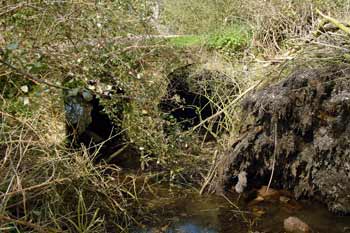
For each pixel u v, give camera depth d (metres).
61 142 2.94
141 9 3.32
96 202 2.69
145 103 3.17
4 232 1.95
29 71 2.29
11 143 2.23
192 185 3.33
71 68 2.68
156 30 3.98
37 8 2.54
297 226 2.61
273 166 2.97
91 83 3.05
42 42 2.72
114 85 3.11
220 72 4.00
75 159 2.72
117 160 3.71
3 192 2.21
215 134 3.56
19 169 2.40
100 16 2.82
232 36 4.93
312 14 3.80
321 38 3.20
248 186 3.19
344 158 2.77
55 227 2.35
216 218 2.81
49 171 2.56
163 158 3.28
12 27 2.51
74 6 2.76
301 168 2.98
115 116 3.31
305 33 3.74
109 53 2.81
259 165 3.13
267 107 2.97
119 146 3.95
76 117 3.77
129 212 2.86
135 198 2.91
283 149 2.98
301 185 2.99
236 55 4.41
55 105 3.11
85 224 2.38
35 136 2.61
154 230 2.66
